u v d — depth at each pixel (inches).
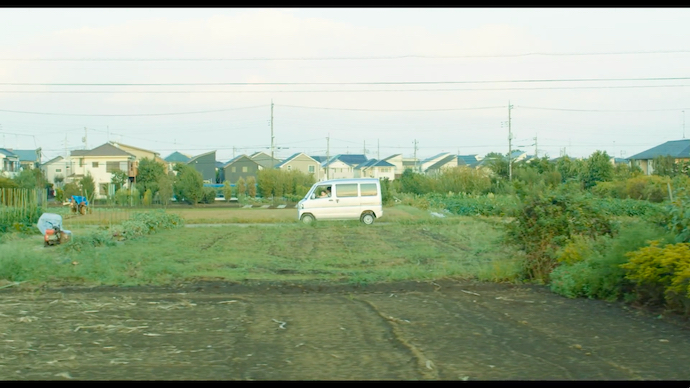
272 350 229.3
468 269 447.8
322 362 213.2
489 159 2247.8
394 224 903.1
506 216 426.9
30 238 761.6
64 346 235.5
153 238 710.5
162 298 348.5
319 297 352.8
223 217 1179.3
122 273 434.3
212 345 237.1
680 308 281.4
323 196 950.4
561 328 263.7
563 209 412.5
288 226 877.2
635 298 316.5
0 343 239.9
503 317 289.3
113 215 1085.1
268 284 399.9
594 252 367.9
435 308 314.2
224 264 494.9
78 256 510.0
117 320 285.4
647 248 296.0
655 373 198.7
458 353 223.8
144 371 202.8
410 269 447.5
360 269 467.8
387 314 298.0
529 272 411.2
